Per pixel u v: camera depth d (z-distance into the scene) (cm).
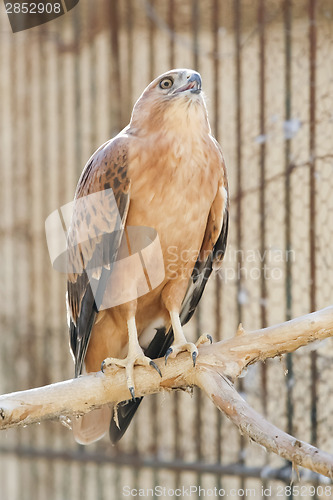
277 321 853
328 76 875
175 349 495
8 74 1150
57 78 1088
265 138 862
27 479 1007
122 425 591
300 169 870
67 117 1102
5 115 1165
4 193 1157
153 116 535
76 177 1040
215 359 476
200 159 532
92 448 992
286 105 864
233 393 453
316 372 794
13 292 1097
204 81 970
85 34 1060
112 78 1009
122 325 562
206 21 974
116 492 932
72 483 1002
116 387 490
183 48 980
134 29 1021
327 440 787
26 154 1112
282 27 917
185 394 915
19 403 460
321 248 836
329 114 864
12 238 1122
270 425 417
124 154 532
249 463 865
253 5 939
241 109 888
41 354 1062
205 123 540
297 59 894
